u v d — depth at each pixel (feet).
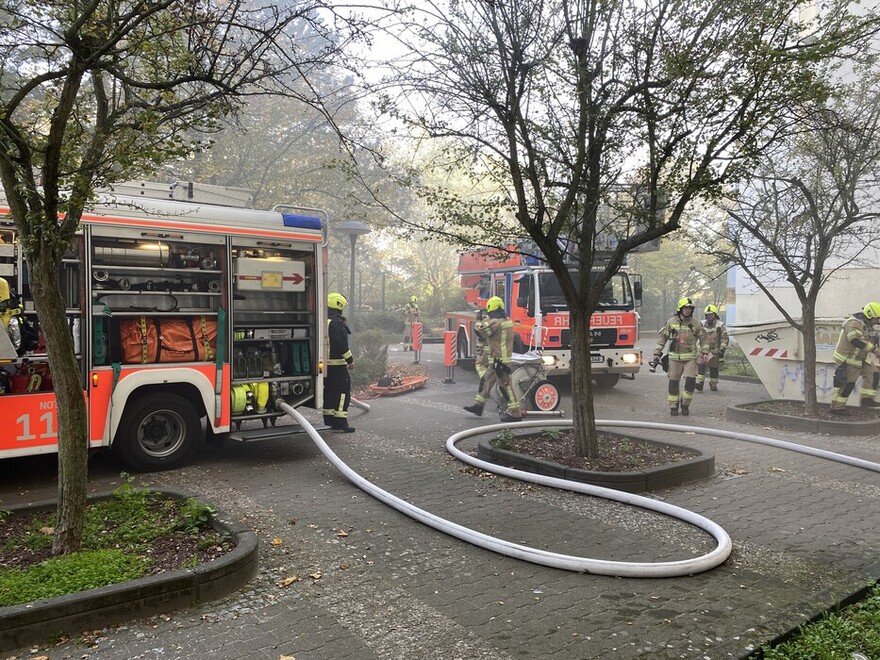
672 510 17.56
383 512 18.20
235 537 13.97
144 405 22.16
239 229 23.94
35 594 11.09
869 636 11.31
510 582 13.55
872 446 27.27
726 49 17.54
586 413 22.40
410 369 55.21
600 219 24.43
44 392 20.13
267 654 10.53
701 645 10.94
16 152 12.25
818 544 15.90
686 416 34.78
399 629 11.47
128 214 21.42
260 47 14.57
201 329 23.40
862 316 32.04
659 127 19.17
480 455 24.21
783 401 35.42
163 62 13.85
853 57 20.57
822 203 30.50
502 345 31.63
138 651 10.53
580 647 10.89
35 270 12.58
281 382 25.58
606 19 19.61
